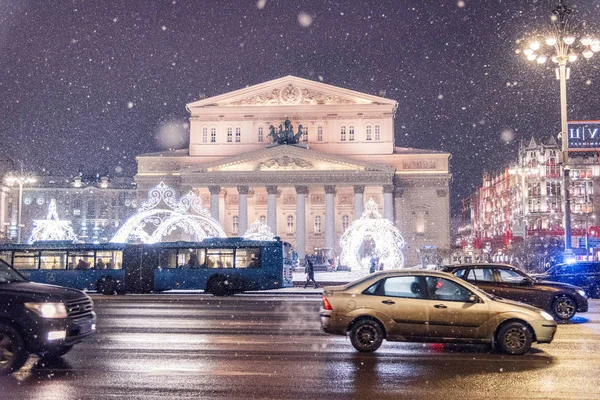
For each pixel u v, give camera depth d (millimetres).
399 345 17844
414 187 100688
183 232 96938
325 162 94438
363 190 94188
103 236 138750
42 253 42594
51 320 13695
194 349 16938
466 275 24906
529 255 96312
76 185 140875
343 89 100625
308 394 11633
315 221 103500
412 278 16750
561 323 23734
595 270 34031
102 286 41844
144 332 20609
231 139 101625
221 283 41188
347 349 17031
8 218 137375
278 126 101125
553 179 118312
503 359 15484
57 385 12375
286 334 20125
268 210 94500
